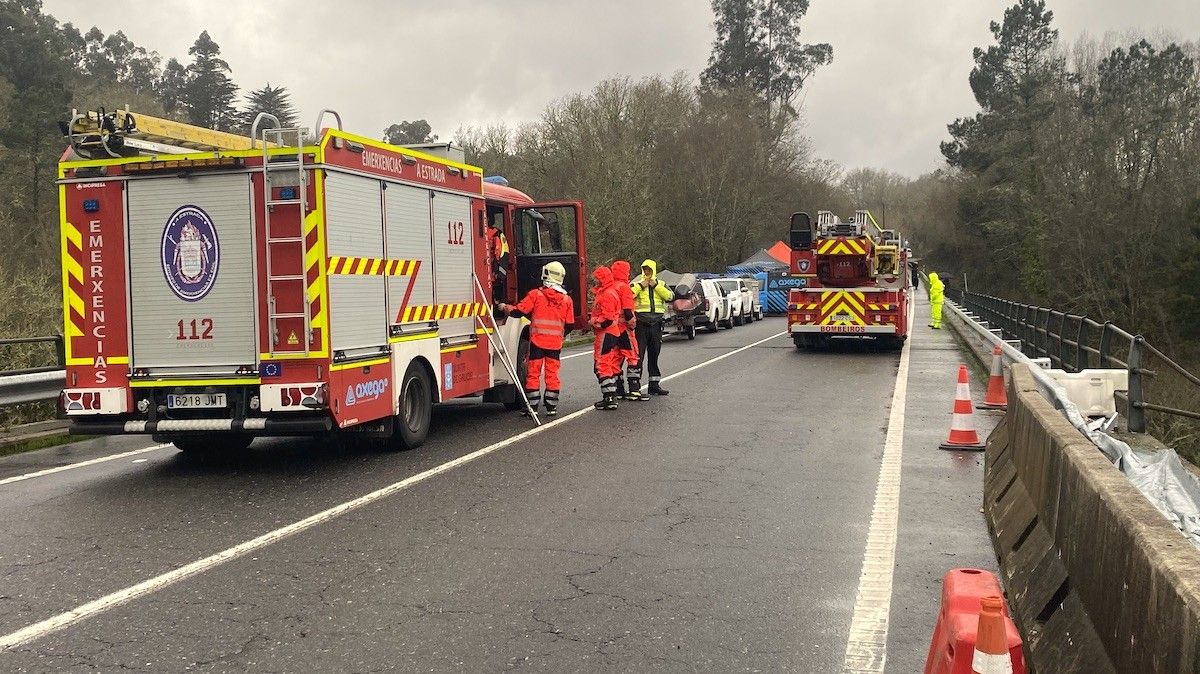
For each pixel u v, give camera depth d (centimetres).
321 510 784
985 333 2272
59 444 1167
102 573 620
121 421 934
